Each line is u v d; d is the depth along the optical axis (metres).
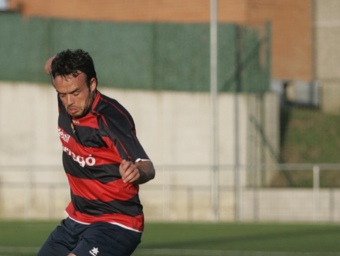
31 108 78.50
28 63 78.62
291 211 74.81
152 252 47.47
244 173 76.75
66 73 19.47
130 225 20.58
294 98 93.94
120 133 19.91
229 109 77.38
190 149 78.38
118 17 95.19
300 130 84.25
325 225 67.88
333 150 82.00
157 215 77.00
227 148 77.31
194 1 91.44
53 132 78.31
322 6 95.56
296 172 79.44
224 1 89.62
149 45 79.06
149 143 78.75
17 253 46.97
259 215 75.44
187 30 78.56
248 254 46.56
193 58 78.50
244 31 78.06
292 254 46.56
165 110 78.75
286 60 93.94
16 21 78.62
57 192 77.44
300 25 94.75
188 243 52.78
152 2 93.44
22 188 77.31
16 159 78.44
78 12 97.81
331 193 74.19
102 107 20.06
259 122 78.12
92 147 20.17
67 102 19.70
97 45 79.19
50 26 78.69
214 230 63.16
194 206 76.50
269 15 92.06
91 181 20.52
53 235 21.39
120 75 79.12
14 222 71.56
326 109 93.25
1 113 78.50
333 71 94.94
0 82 78.50
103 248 20.22
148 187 77.06
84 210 20.92
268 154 78.44
